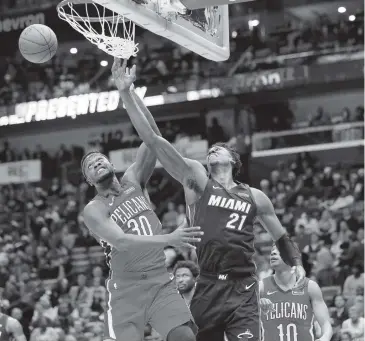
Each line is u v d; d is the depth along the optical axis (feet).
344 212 61.62
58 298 59.67
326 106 74.18
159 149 17.84
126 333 17.65
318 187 65.57
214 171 18.34
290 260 18.42
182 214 66.80
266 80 69.05
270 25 76.33
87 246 66.49
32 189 76.23
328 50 67.41
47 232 68.23
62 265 65.10
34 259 66.03
